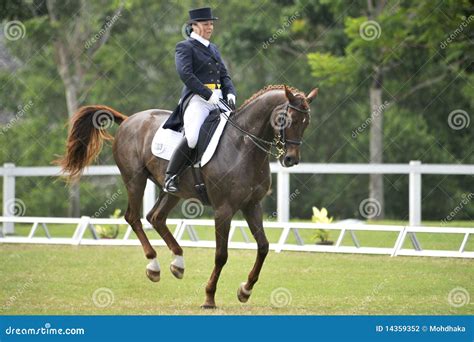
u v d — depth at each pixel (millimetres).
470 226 15250
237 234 15445
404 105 26656
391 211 27031
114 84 27297
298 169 15711
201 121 9070
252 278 8766
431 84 25828
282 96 8438
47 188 26047
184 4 27844
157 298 9328
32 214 25766
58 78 28141
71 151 10812
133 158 10211
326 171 15711
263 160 8633
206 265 11523
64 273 10844
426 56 22781
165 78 28906
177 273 9734
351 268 11109
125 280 10398
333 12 23781
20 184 25906
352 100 28438
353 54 22609
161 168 9641
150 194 15734
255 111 8586
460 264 11305
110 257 12297
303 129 8281
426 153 26531
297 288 9812
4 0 22297
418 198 15180
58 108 28297
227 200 8633
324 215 13680
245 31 24844
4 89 27781
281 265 11414
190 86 9039
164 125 9672
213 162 8742
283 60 28375
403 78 24172
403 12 21922
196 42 9312
